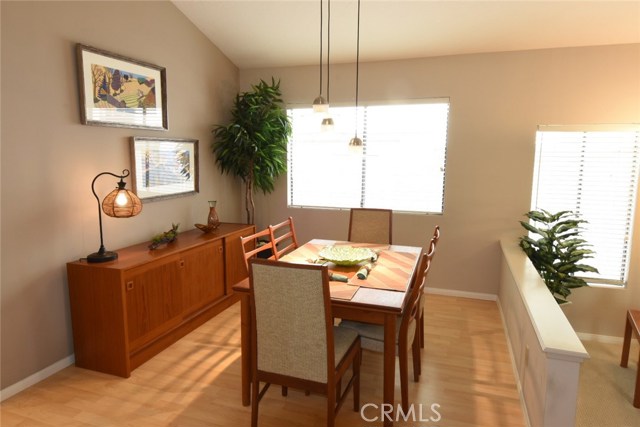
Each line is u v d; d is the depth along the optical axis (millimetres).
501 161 3805
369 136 4246
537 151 3734
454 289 4105
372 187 4324
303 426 2148
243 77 4535
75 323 2654
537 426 1948
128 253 2889
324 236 4516
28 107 2375
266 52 4121
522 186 3777
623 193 3541
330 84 4246
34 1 2373
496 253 3930
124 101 3000
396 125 4141
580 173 3629
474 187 3914
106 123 2855
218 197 4312
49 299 2568
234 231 3762
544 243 3285
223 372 2660
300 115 4469
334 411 1904
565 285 3217
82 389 2455
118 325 2553
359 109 4227
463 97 3838
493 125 3785
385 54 3918
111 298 2537
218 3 3402
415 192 4180
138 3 3107
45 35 2445
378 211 3508
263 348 1942
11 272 2346
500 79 3715
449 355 2900
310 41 3826
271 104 4227
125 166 3072
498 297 3889
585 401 2580
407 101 4008
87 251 2803
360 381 2598
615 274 3617
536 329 1987
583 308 3648
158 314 2861
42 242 2504
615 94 3438
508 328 3125
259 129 4098
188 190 3783
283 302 1832
